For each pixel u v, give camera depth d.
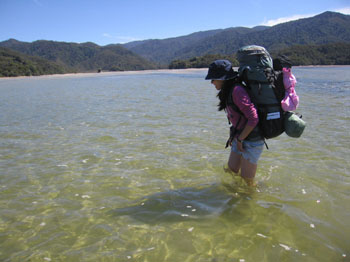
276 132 3.50
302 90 17.30
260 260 2.56
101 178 4.47
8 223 3.23
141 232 3.04
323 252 2.62
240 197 3.77
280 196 3.75
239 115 3.58
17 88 24.20
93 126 8.03
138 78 40.09
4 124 8.48
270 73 3.39
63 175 4.60
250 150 3.71
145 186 4.17
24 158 5.43
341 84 21.84
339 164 4.75
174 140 6.45
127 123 8.32
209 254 2.66
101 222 3.24
